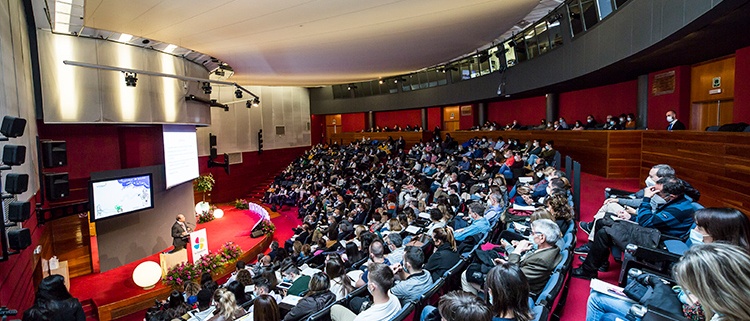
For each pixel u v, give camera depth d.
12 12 5.96
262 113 25.70
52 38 8.33
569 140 13.10
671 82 10.00
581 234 6.08
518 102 19.70
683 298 2.63
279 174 25.34
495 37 14.56
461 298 2.12
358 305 3.92
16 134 4.06
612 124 11.77
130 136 10.83
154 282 8.67
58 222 9.37
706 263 1.44
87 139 9.86
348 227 10.00
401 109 25.84
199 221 15.46
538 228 3.62
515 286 2.31
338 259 4.94
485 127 20.48
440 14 10.38
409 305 3.18
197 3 8.04
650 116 10.96
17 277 5.16
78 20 7.81
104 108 9.25
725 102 8.73
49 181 6.06
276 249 9.66
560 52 12.68
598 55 10.09
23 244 4.09
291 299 4.86
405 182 13.98
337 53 15.05
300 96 29.02
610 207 5.21
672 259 3.19
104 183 9.20
